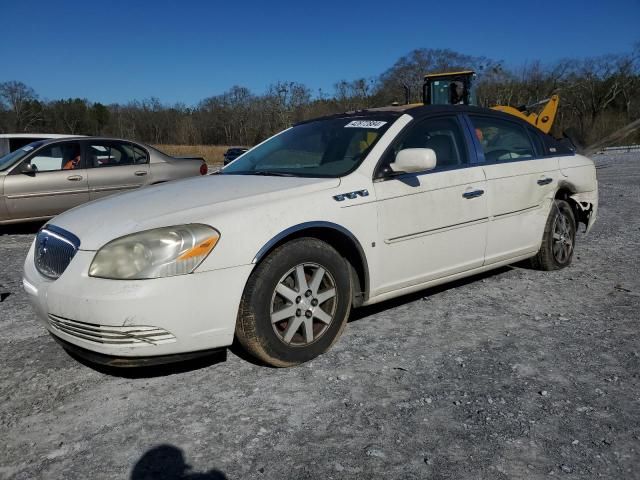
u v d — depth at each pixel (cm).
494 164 443
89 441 256
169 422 270
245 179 373
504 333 371
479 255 429
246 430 260
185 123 8194
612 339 356
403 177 375
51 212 827
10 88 8075
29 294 321
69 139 861
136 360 282
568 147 555
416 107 424
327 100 6341
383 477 224
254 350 310
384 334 372
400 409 275
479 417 266
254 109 7925
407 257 376
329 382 305
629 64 4638
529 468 227
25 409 287
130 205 323
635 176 1579
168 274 278
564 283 482
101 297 274
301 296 321
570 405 275
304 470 229
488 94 4844
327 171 372
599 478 220
